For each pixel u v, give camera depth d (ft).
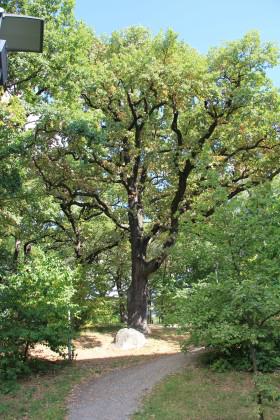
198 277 53.21
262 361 37.22
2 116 46.88
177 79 59.41
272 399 24.73
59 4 56.29
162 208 72.69
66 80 55.11
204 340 36.88
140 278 69.36
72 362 48.85
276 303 22.21
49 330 42.39
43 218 73.87
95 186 69.05
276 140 64.28
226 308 24.27
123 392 36.65
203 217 25.98
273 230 24.03
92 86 62.18
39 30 11.03
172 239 65.82
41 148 54.80
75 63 57.26
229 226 24.58
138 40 72.64
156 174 73.92
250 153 66.80
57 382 39.93
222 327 24.58
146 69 60.34
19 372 40.42
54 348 45.60
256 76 62.49
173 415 29.30
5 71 10.23
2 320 41.93
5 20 10.72
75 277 59.21
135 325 68.03
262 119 62.44
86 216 83.56
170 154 65.36
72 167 61.72
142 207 72.28
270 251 24.63
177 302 35.04
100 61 72.02
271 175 64.95
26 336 40.45
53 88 56.29
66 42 54.80
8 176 50.37
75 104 56.08
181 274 73.31
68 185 69.05
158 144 66.28
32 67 53.67
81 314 67.51
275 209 24.56
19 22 10.80
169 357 50.88
